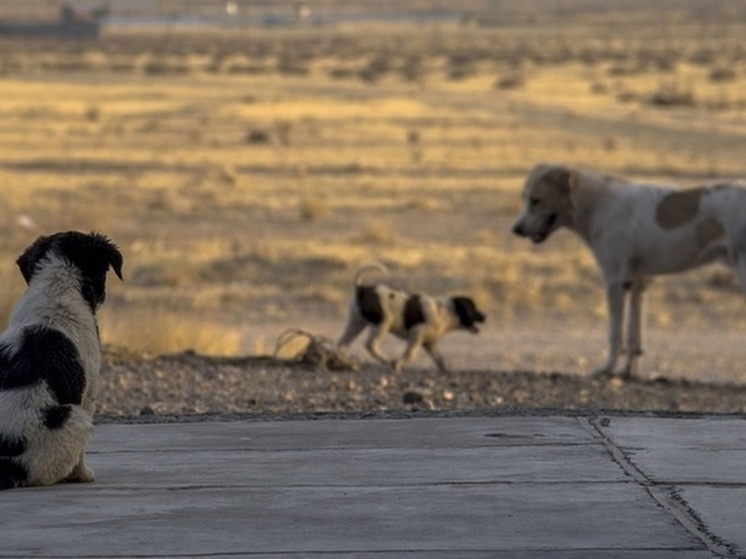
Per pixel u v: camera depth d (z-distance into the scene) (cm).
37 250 877
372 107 7831
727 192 1745
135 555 703
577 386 1627
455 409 1174
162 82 10069
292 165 5347
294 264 3141
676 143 6250
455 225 3925
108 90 8906
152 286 2905
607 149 5938
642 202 1767
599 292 2942
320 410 1295
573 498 812
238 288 2862
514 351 2289
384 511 786
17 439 831
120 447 987
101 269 880
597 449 948
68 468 847
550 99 9056
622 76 11738
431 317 1741
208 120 7012
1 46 15912
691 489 830
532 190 1802
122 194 4409
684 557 695
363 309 1750
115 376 1535
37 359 838
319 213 4003
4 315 1802
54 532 746
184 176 4981
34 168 5125
